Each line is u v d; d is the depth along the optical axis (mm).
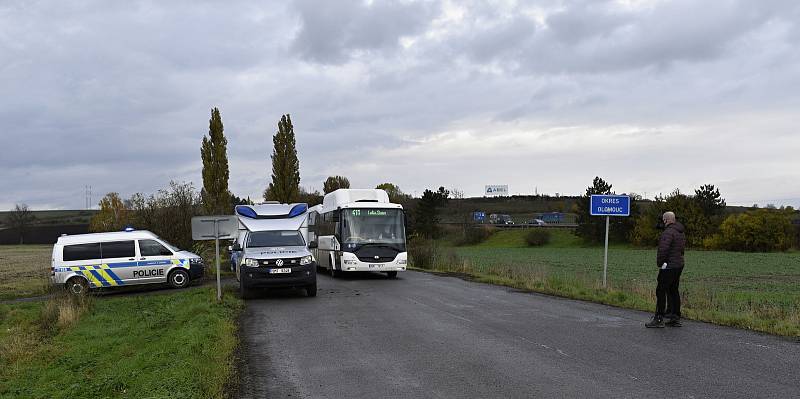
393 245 23516
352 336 10922
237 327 12031
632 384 7449
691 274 36344
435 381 7719
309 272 17109
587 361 8703
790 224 67938
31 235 91062
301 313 14000
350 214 23625
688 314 12875
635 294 16547
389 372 8227
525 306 14812
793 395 6949
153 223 29953
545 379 7723
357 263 23156
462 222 99625
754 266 43281
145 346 10727
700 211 74562
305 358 9172
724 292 22797
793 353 9141
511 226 96688
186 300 16922
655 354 9133
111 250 22203
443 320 12602
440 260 31188
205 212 30969
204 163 47625
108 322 14430
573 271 35250
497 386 7430
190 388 7160
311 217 31938
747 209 72562
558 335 10758
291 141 58812
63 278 21672
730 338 10375
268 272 16766
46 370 9664
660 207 77250
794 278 33000
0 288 25172
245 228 19906
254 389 7492
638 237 78938
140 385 7699
